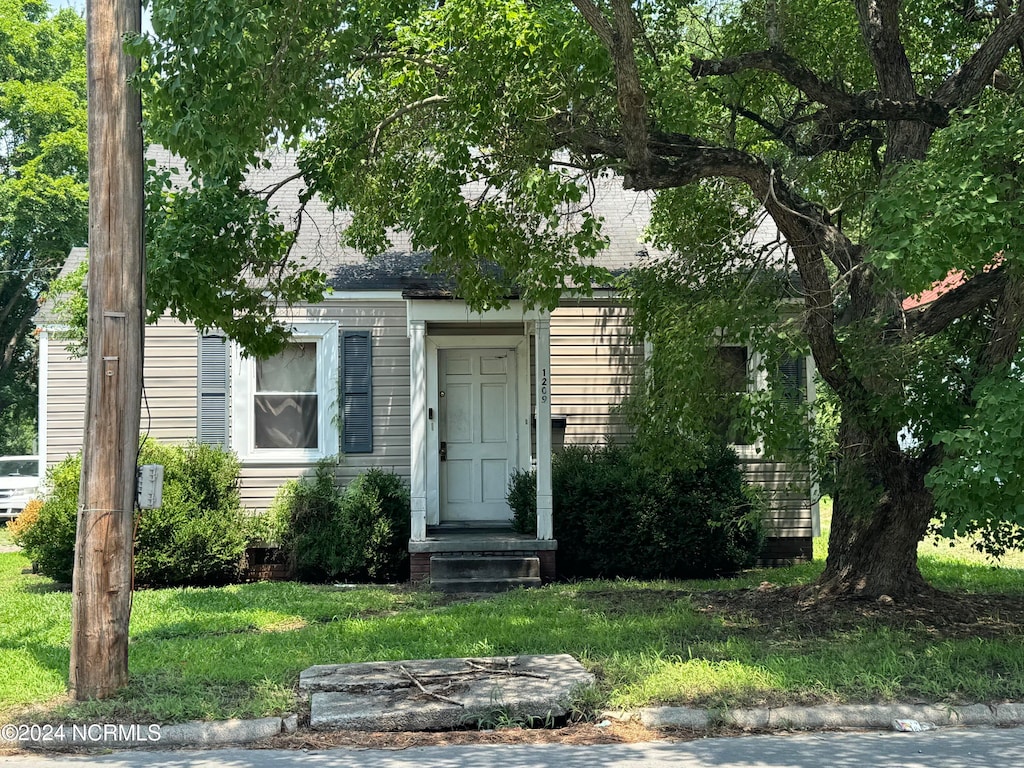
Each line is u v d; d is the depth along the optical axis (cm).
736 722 691
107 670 744
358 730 686
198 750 653
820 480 1096
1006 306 901
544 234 1084
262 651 901
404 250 1587
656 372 1059
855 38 1225
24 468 2641
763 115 1334
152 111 825
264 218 1012
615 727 692
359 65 1021
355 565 1381
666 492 1383
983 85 1035
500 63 920
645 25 1105
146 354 1455
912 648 865
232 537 1368
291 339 1474
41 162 3102
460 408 1520
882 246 780
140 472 766
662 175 968
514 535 1402
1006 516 805
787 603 1093
